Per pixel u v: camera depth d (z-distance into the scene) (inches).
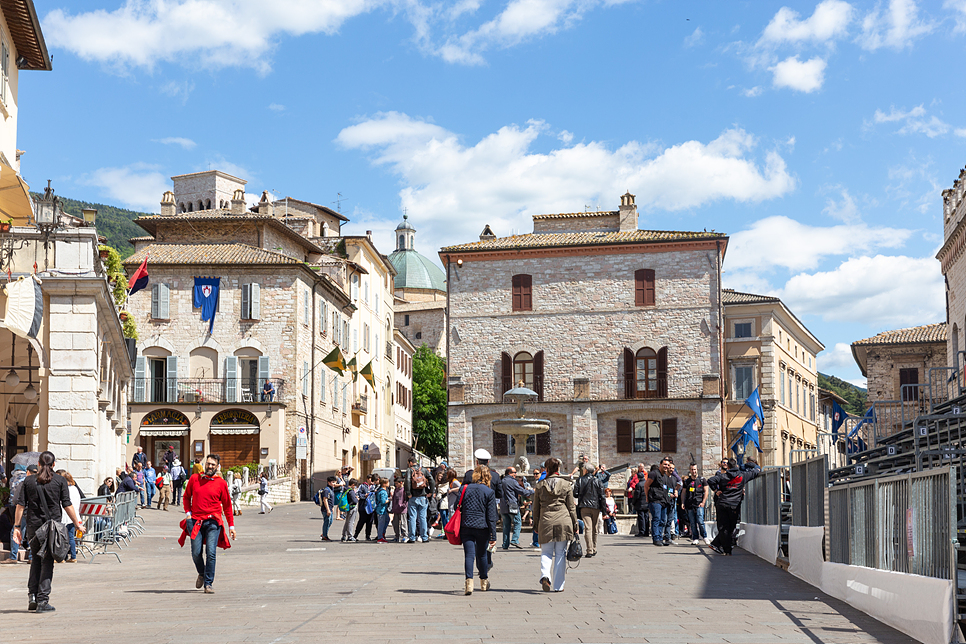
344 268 2613.2
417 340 4429.1
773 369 2677.2
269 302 2226.9
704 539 1053.8
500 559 814.5
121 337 1269.7
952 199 1368.1
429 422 3772.1
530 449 2117.4
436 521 1138.0
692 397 2063.2
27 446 1513.3
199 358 2212.1
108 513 912.3
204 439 2134.6
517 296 2165.4
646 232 2201.0
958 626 367.9
